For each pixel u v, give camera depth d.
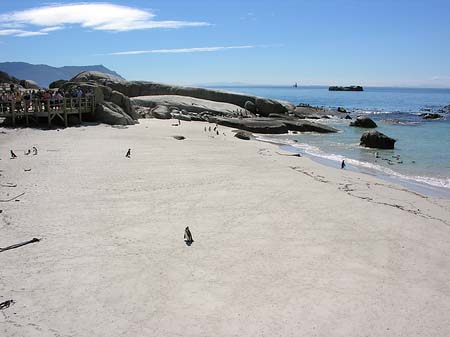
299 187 18.02
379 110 73.69
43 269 10.12
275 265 10.73
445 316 8.81
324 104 96.06
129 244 11.65
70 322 8.21
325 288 9.70
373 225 13.80
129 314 8.52
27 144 24.95
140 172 19.38
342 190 18.05
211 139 31.06
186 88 56.41
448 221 14.70
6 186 16.39
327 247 11.93
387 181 21.27
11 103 29.94
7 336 7.75
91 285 9.51
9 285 9.41
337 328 8.27
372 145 32.00
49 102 30.64
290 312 8.72
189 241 11.91
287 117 49.69
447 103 104.50
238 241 12.09
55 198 15.19
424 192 19.36
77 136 28.34
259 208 14.98
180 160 22.48
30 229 12.39
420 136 38.31
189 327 8.16
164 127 35.62
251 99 54.53
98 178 18.02
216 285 9.68
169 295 9.23
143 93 57.12
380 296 9.46
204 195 16.23
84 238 11.91
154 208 14.55
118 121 34.72
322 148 31.75
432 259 11.48
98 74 58.88
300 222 13.78
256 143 31.00
